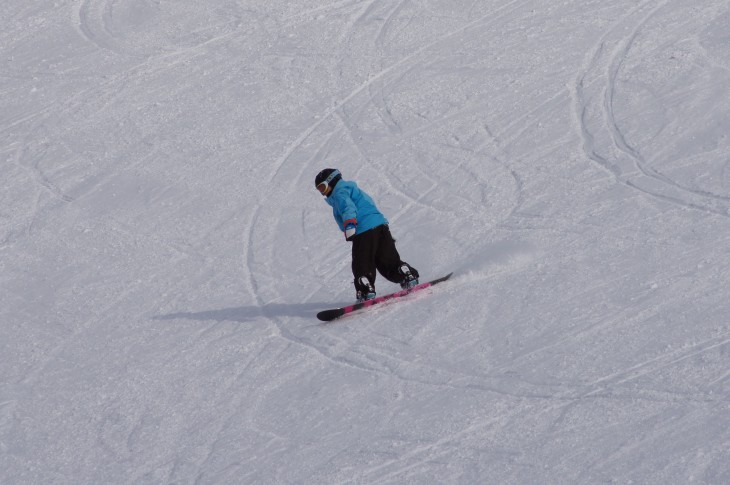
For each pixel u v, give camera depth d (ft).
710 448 50.34
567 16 146.51
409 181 110.01
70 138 144.25
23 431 73.26
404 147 119.03
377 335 76.38
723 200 86.89
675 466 49.65
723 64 117.29
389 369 70.03
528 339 69.00
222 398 71.87
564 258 82.23
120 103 152.35
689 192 90.48
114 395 76.43
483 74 133.69
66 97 158.61
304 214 108.99
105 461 66.08
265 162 124.47
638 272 75.77
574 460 52.60
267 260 99.86
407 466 56.18
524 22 148.56
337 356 74.54
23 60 176.04
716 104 107.65
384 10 166.50
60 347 88.89
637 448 52.19
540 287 77.41
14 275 107.45
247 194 116.98
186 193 120.57
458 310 77.05
